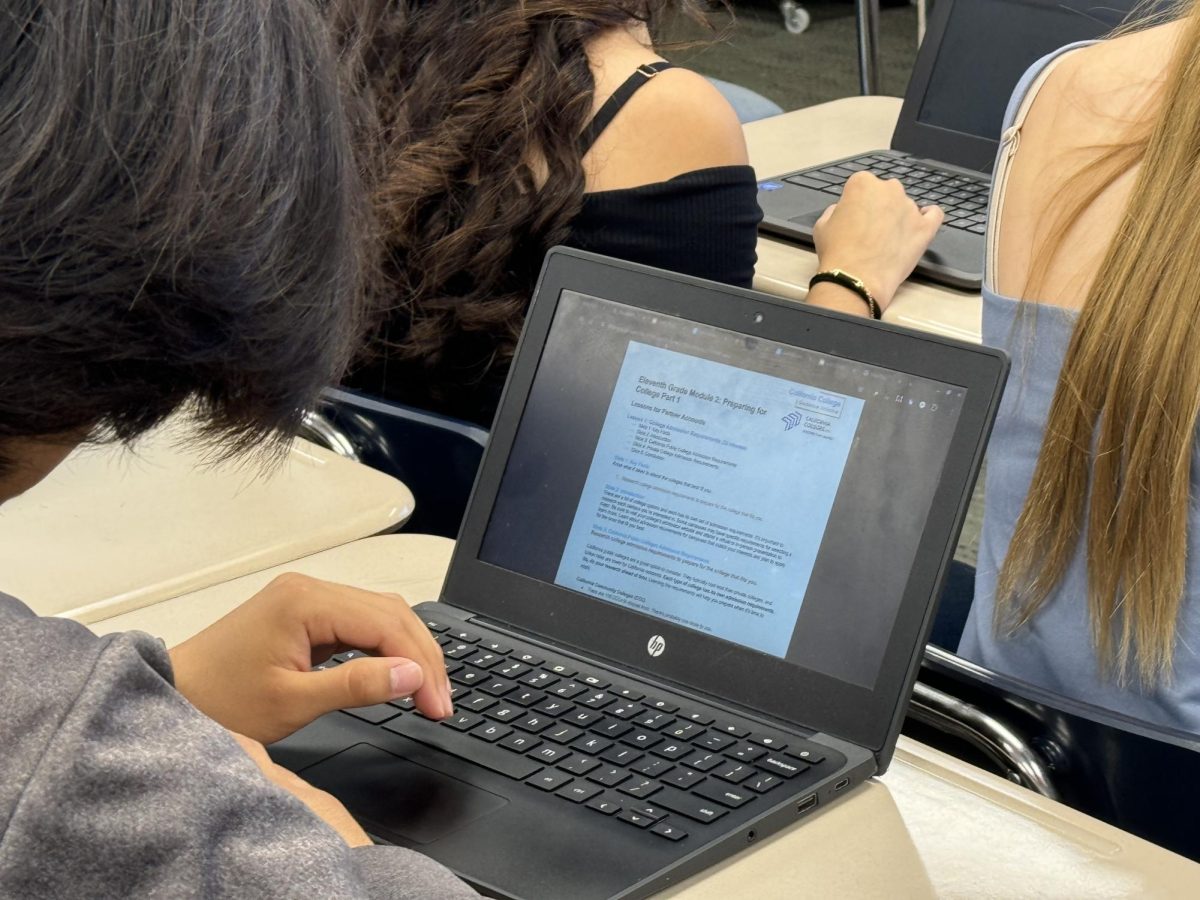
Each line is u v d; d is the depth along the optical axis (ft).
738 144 5.17
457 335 5.04
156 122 1.37
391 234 4.84
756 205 5.34
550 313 3.25
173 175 1.38
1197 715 3.38
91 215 1.35
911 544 2.80
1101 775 3.14
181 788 1.33
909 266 5.49
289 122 1.48
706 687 2.92
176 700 1.42
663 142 4.97
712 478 3.02
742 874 2.46
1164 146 3.17
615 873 2.36
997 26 6.44
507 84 4.79
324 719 2.81
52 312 1.37
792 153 6.95
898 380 2.89
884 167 6.56
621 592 3.06
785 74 17.67
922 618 2.76
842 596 2.84
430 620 3.16
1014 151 3.91
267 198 1.45
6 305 1.36
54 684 1.35
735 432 3.01
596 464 3.14
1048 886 2.49
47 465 1.56
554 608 3.11
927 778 2.81
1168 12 3.84
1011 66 6.40
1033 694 3.13
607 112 4.92
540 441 3.20
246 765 1.39
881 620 2.80
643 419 3.11
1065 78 3.78
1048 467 3.45
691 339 3.10
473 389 5.20
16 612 1.43
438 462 4.73
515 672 2.97
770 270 5.65
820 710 2.81
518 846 2.42
